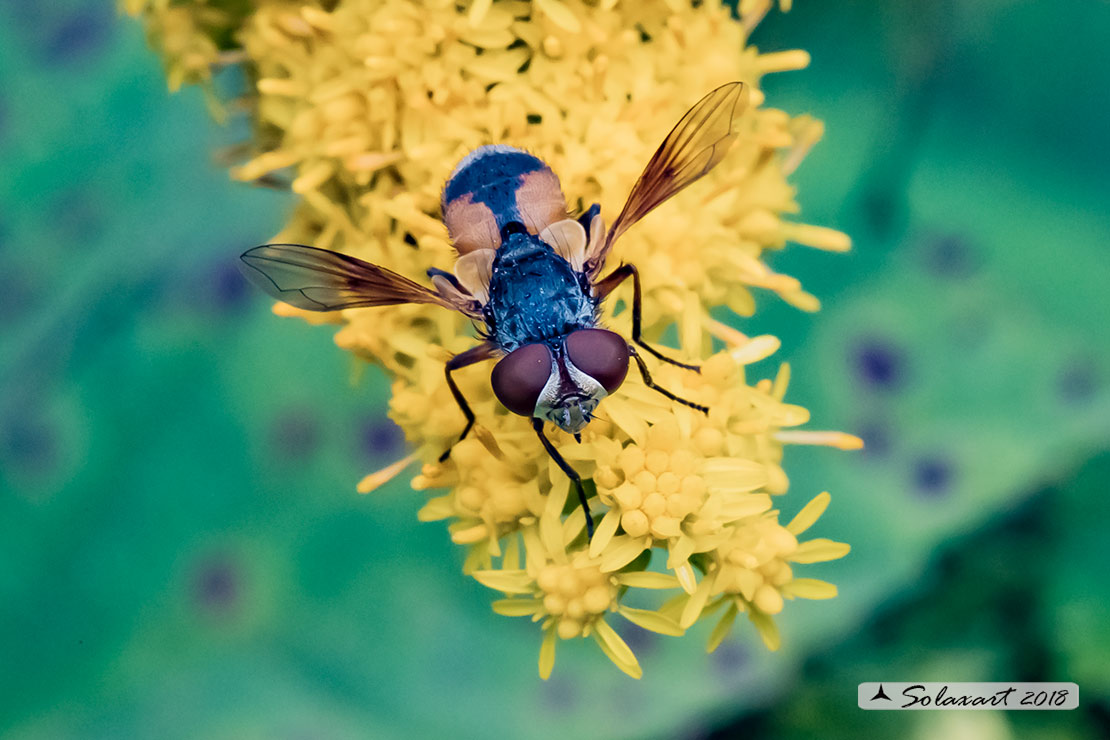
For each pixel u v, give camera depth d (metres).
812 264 0.13
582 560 0.11
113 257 0.13
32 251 0.13
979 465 0.13
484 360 0.11
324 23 0.11
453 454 0.11
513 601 0.11
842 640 0.13
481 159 0.11
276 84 0.12
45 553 0.13
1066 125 0.13
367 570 0.13
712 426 0.11
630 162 0.11
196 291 0.13
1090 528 0.13
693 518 0.11
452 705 0.13
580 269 0.11
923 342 0.13
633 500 0.11
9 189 0.13
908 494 0.13
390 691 0.13
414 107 0.11
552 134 0.11
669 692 0.13
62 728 0.13
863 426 0.13
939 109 0.13
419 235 0.11
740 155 0.12
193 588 0.13
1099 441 0.13
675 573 0.11
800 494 0.13
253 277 0.11
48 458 0.13
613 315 0.11
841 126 0.13
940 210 0.13
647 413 0.11
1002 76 0.13
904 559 0.13
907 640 0.13
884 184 0.13
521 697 0.13
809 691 0.13
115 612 0.13
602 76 0.11
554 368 0.11
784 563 0.11
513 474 0.11
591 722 0.13
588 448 0.11
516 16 0.11
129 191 0.14
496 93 0.11
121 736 0.13
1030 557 0.13
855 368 0.13
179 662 0.13
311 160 0.12
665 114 0.11
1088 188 0.13
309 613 0.13
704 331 0.11
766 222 0.12
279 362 0.13
